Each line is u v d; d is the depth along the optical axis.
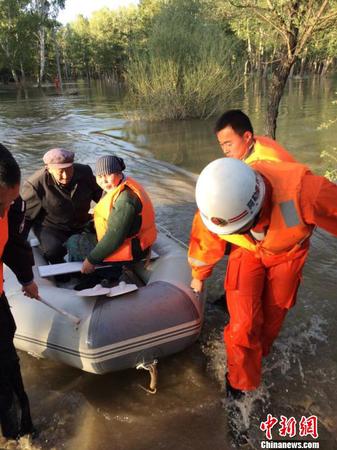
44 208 3.85
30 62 46.25
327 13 5.67
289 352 3.17
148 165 8.55
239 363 2.59
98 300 2.93
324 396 2.80
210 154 9.36
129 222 3.19
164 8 15.16
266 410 2.72
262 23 6.22
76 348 2.77
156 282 3.16
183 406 2.78
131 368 3.12
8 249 2.46
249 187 2.09
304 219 2.28
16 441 2.56
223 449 2.48
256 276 2.54
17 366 2.44
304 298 3.78
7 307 2.38
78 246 3.62
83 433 2.61
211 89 13.82
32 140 11.91
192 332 2.96
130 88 15.28
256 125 12.13
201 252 2.61
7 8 43.44
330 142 9.44
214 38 14.10
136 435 2.59
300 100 18.20
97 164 3.24
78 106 21.30
